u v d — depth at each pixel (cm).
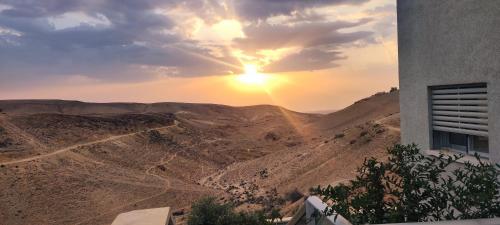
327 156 6794
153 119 16225
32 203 6519
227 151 14600
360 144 6297
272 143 16950
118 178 8544
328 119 17950
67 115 13550
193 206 1588
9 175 7544
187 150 13662
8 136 10394
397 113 7456
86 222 5962
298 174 6781
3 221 5734
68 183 7619
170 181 8912
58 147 10650
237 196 6938
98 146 11512
